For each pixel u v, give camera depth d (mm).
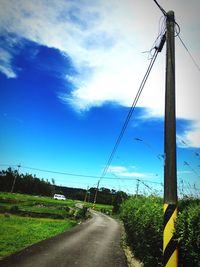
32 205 58875
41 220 33062
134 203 13398
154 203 8969
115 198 50781
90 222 32312
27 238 16562
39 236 17891
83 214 42844
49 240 15133
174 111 6609
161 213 7621
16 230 20844
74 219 40281
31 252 11430
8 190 121750
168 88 6793
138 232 10812
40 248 12445
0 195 73000
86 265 9977
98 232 21547
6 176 123688
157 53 8719
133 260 11203
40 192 137000
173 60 7020
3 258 10125
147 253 8805
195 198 6848
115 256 12055
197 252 5121
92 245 14570
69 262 10188
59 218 39500
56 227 25422
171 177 6176
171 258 5852
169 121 6535
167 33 7332
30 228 22938
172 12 7430
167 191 6129
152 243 8078
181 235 5566
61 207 59562
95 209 71500
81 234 19203
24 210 41656
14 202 60031
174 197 6070
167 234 5961
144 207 10312
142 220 9656
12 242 14570
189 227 5383
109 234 20703
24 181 129000
